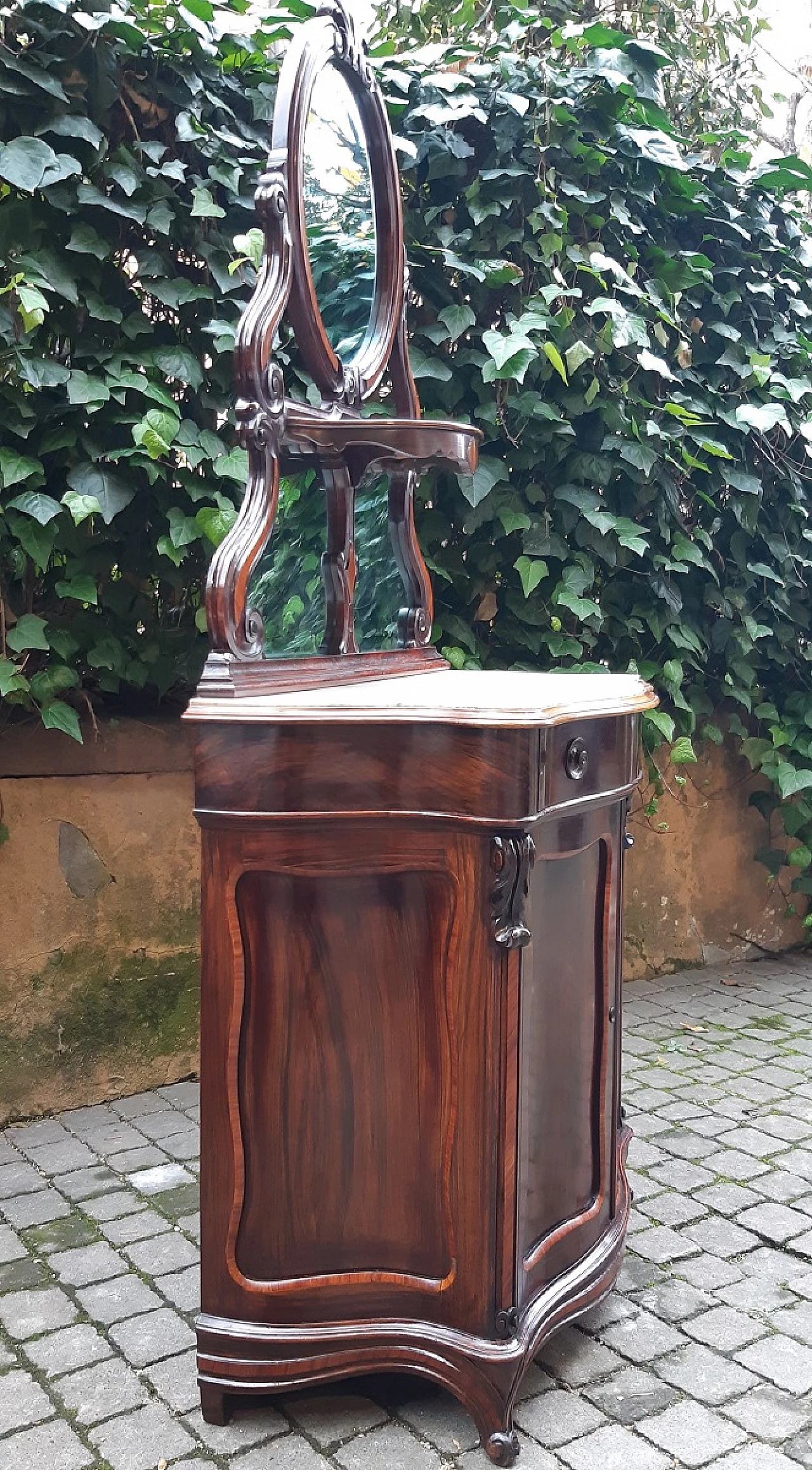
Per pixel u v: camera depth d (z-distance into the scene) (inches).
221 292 111.0
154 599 114.0
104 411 104.3
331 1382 65.6
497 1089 61.4
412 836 61.9
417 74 122.1
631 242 134.6
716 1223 89.5
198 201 103.6
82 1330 74.5
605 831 72.9
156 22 103.6
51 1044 109.7
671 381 140.2
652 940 156.4
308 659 72.4
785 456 151.5
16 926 107.0
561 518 131.1
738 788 161.9
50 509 96.3
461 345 126.4
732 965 164.4
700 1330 74.9
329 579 80.9
